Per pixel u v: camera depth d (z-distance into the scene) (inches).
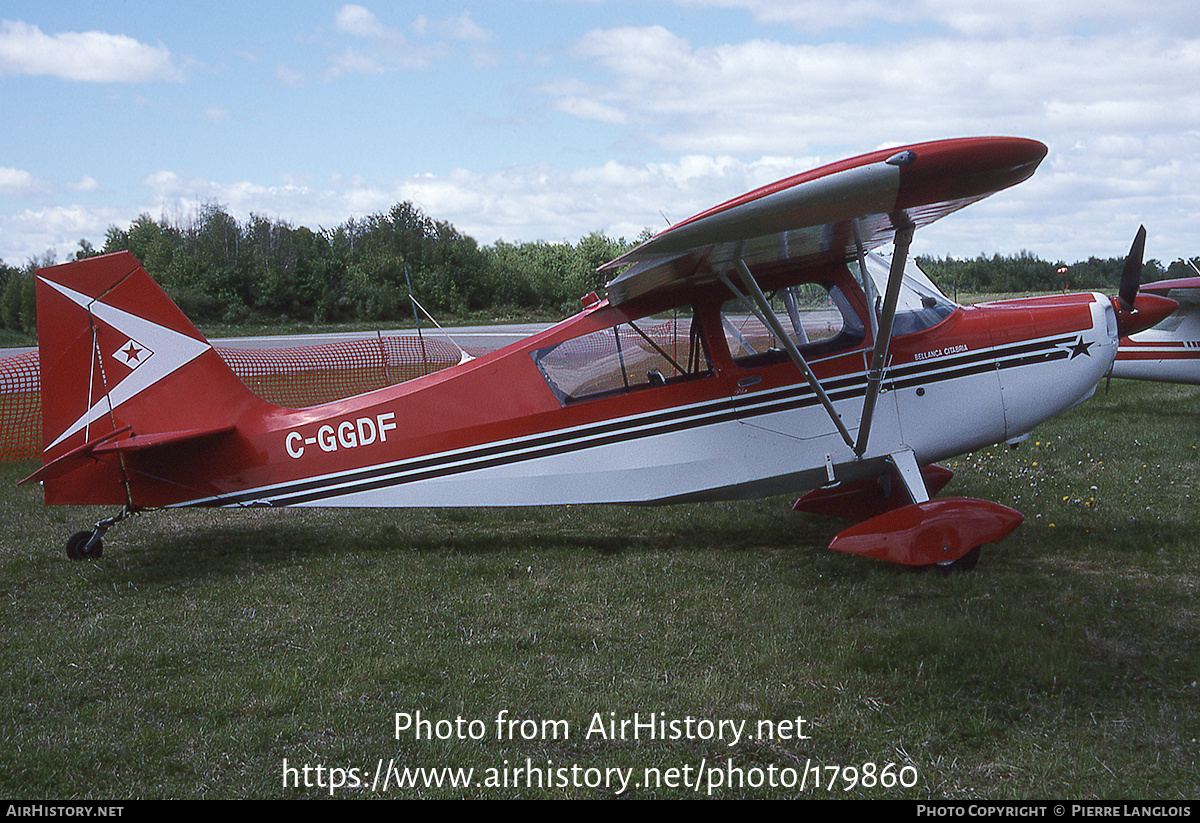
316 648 155.5
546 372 212.8
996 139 143.0
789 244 175.0
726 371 208.4
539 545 226.4
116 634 162.9
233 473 216.8
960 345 211.0
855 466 210.8
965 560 190.4
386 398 216.1
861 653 146.6
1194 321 404.2
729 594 182.2
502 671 143.9
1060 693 131.3
